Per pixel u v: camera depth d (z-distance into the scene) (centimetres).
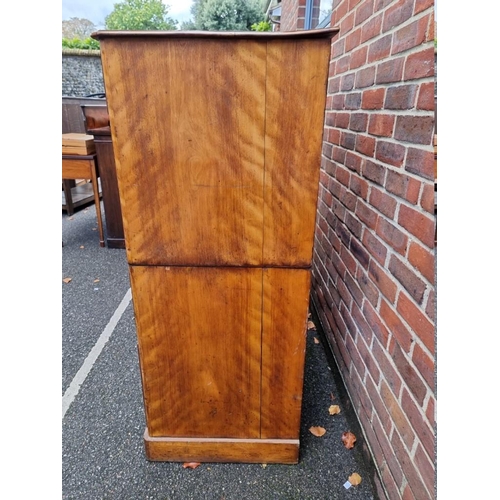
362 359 139
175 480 123
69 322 213
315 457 131
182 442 125
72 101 436
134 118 88
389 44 113
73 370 174
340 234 172
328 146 198
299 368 113
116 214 311
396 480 106
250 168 91
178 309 107
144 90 85
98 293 246
